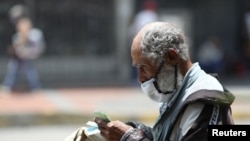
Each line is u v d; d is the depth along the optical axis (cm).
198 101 610
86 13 3544
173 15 3859
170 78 630
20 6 3425
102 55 3550
